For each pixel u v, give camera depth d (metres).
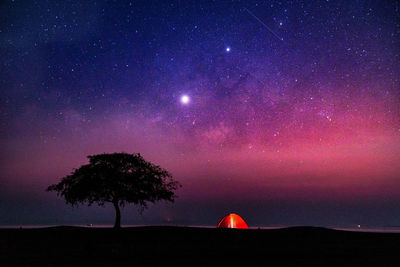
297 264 13.17
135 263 13.51
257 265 12.99
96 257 15.33
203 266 12.73
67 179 34.19
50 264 13.25
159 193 34.38
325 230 31.53
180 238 25.39
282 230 31.44
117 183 33.47
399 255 16.08
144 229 31.75
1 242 22.36
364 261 13.95
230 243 22.08
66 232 29.53
